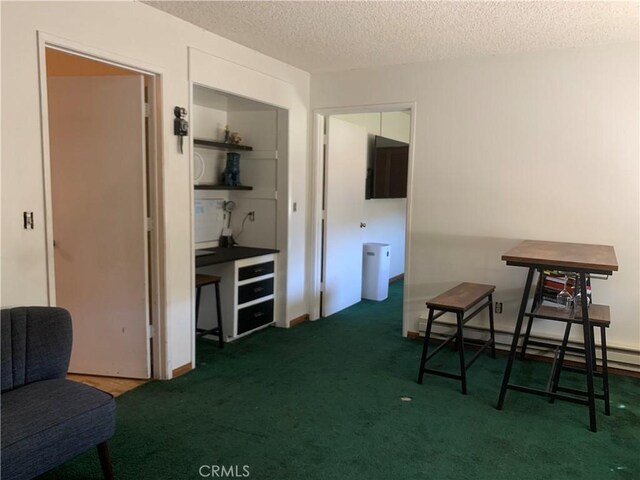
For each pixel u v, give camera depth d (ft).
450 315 13.89
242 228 15.42
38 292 7.99
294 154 14.82
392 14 9.88
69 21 8.26
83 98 10.42
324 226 16.11
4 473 5.63
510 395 10.43
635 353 11.50
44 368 7.29
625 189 11.63
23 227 7.73
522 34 10.94
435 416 9.43
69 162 10.65
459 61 13.11
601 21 9.97
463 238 13.50
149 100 10.28
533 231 12.67
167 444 8.26
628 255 11.70
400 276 23.77
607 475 7.58
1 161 7.39
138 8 9.55
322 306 16.39
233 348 13.24
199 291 13.85
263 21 10.52
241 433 8.68
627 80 11.41
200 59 11.07
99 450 6.97
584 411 9.70
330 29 10.93
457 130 13.30
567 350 11.15
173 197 10.77
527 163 12.58
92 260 10.87
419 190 13.92
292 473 7.50
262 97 13.15
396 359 12.55
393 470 7.63
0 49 7.28
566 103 12.03
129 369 11.03
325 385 10.84
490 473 7.59
